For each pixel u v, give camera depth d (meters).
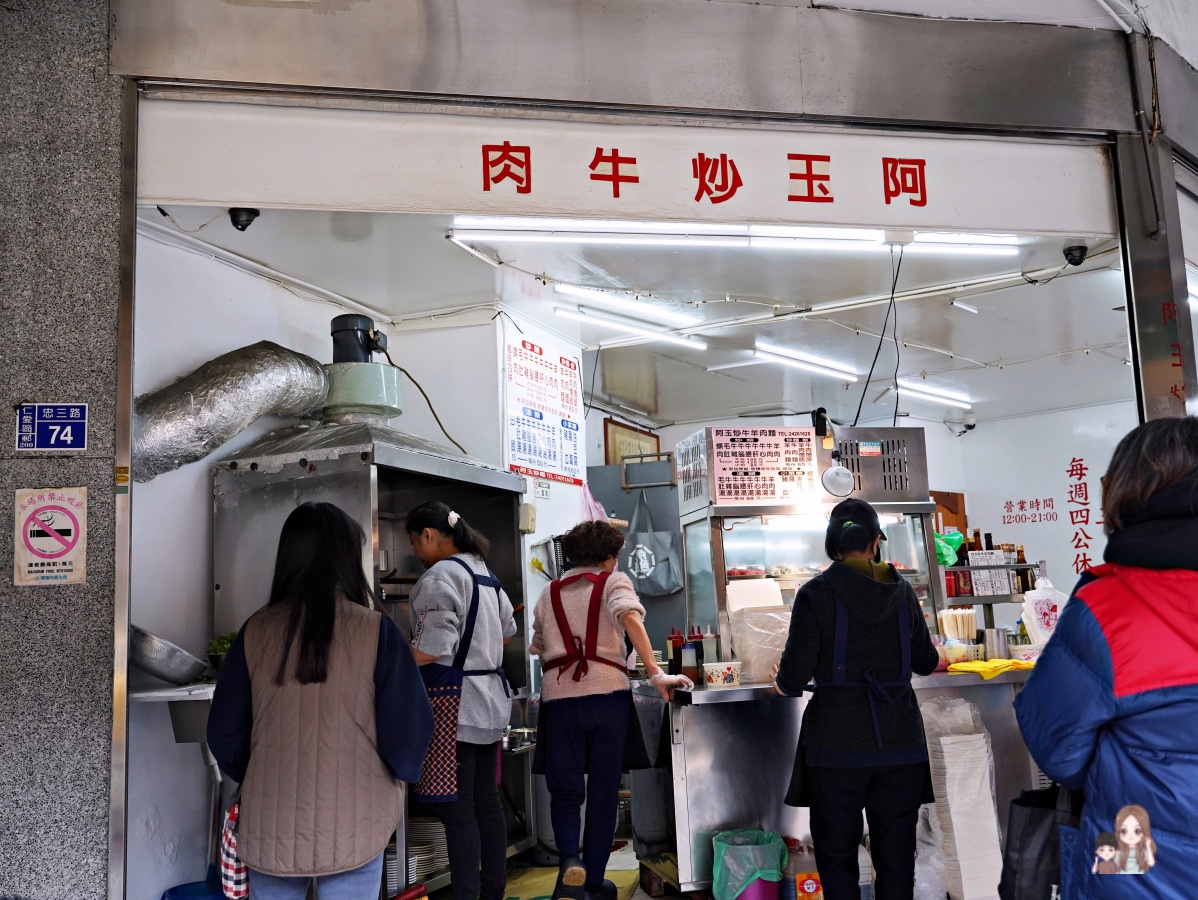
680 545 7.54
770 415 8.92
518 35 2.94
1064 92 3.35
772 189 3.12
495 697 3.62
